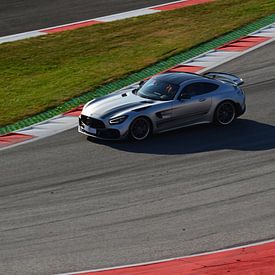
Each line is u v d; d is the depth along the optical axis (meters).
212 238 28.34
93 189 33.62
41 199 32.88
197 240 28.23
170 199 32.12
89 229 29.61
